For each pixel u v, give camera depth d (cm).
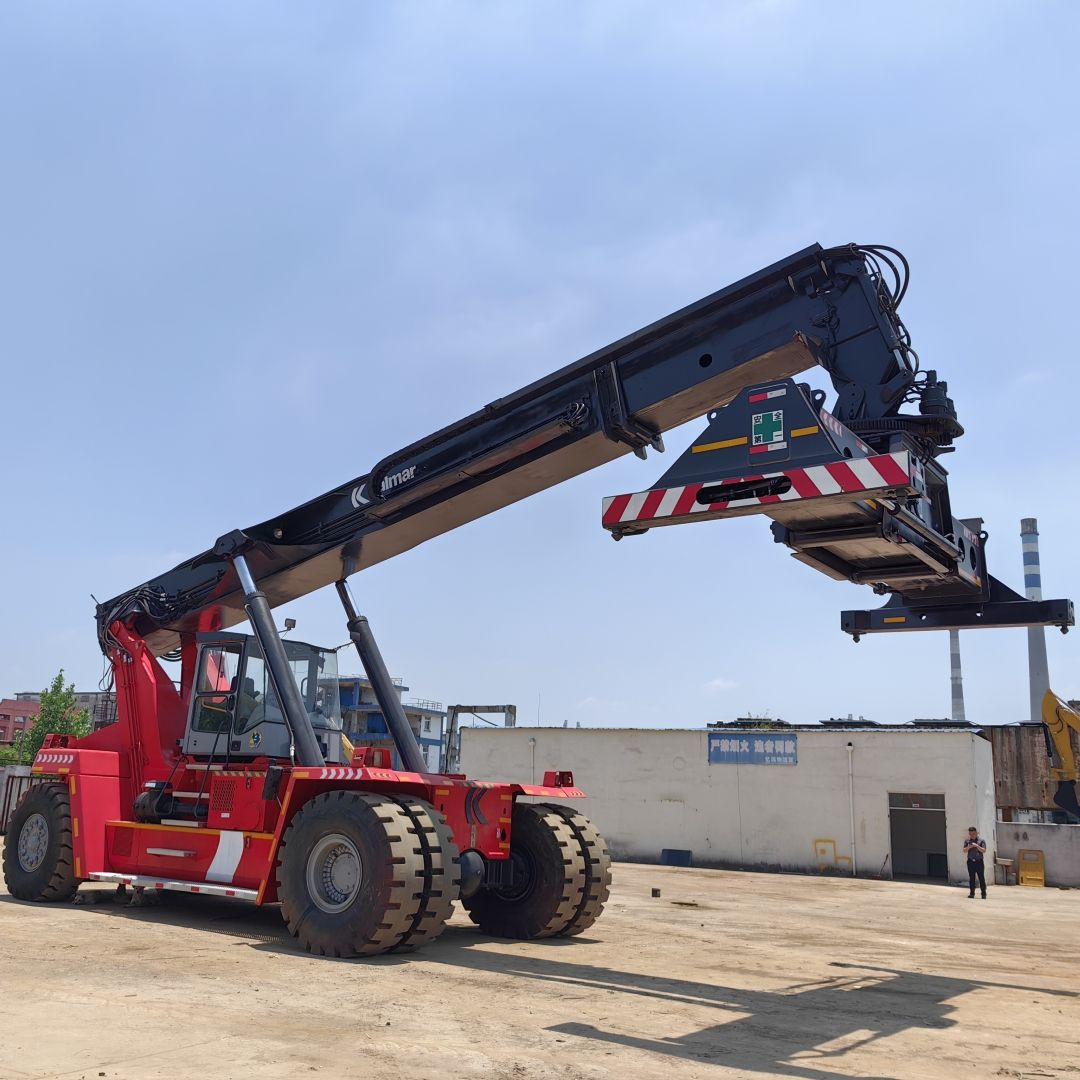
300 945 771
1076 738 2347
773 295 725
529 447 821
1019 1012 652
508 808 920
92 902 1026
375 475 917
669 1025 550
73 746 1096
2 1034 458
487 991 629
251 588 941
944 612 762
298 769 820
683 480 642
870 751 2420
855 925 1249
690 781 2609
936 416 643
